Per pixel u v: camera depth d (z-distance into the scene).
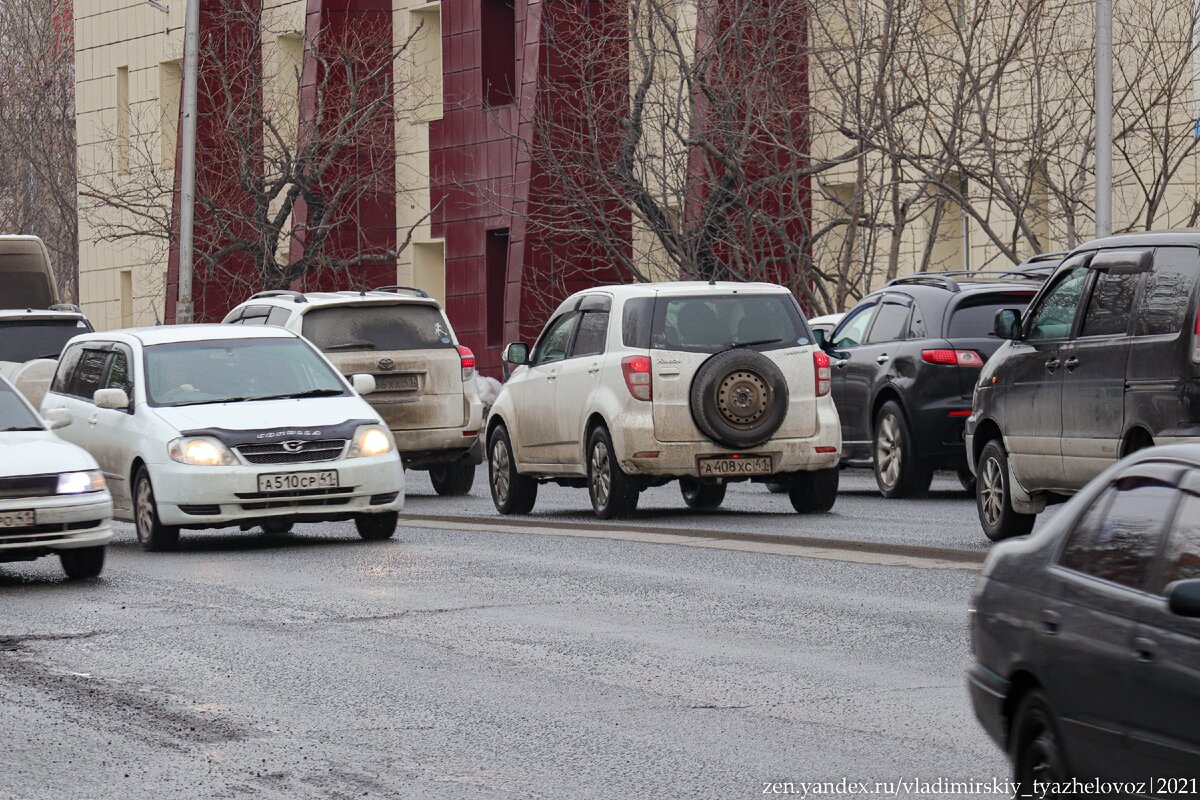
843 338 37.50
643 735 14.33
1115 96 53.03
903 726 14.43
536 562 25.39
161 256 87.75
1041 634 10.85
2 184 114.06
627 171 58.53
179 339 30.36
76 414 31.09
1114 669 10.06
